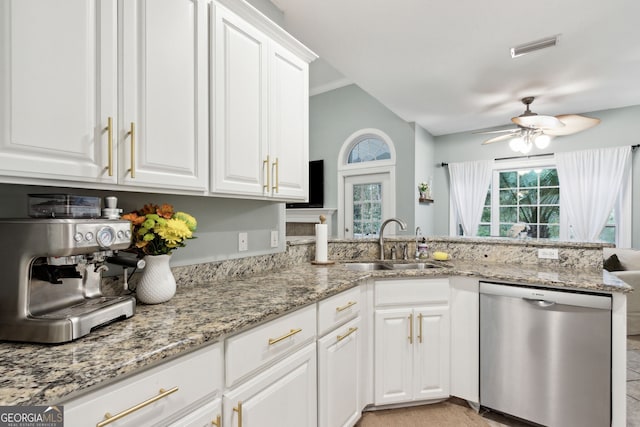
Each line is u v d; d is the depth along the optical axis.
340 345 1.56
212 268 1.62
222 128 1.33
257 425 1.07
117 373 0.68
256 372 1.09
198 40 1.24
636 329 3.13
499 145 4.86
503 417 1.88
